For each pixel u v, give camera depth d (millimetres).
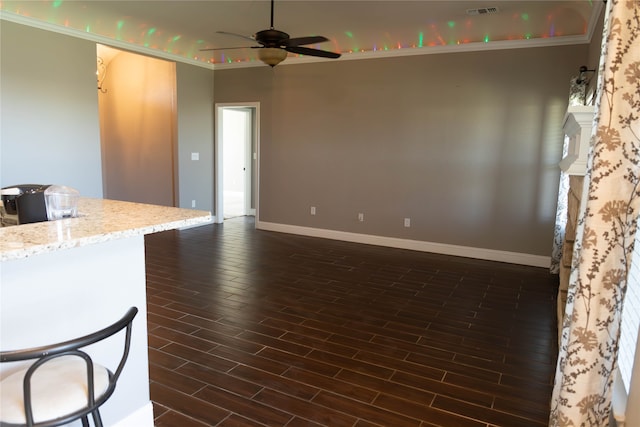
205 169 7176
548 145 4980
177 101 6496
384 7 4457
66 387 1252
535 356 2926
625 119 1254
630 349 1651
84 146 5309
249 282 4328
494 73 5156
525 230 5211
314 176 6473
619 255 1324
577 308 1391
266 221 6984
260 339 3088
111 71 7141
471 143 5379
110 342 1883
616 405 1615
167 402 2324
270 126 6730
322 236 6520
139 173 7152
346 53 5957
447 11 4520
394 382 2576
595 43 4047
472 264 5195
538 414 2293
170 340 3035
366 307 3744
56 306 1656
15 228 1562
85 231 1521
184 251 5516
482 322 3475
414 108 5660
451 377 2645
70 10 4781
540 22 4613
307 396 2412
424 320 3496
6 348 1518
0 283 1485
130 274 1934
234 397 2387
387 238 6047
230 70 6934
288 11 4664
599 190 1307
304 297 3945
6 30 4453
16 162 4652
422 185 5734
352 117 6082
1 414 1147
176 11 4812
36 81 4758
